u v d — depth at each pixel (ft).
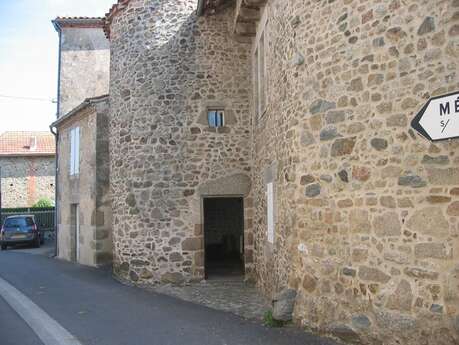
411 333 14.40
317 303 17.21
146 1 32.78
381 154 15.44
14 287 30.37
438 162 14.20
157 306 23.80
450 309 13.71
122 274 32.71
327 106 17.17
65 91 57.31
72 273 36.96
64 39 58.03
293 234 18.74
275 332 17.84
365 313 15.58
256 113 30.04
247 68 32.48
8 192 91.45
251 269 31.09
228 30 32.53
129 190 32.30
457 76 13.92
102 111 41.52
